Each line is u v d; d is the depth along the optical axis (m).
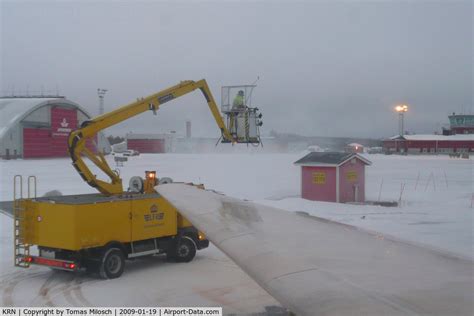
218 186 28.48
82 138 13.05
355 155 23.72
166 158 67.00
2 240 14.25
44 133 65.69
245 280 10.41
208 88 16.16
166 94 15.02
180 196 7.34
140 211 11.28
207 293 9.47
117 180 13.45
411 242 5.11
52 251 10.62
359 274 3.80
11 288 9.85
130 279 10.58
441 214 19.27
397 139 95.12
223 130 16.88
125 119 13.98
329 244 4.89
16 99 71.06
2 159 60.06
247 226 5.61
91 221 10.33
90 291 9.61
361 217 18.53
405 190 28.20
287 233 5.35
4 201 20.92
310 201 23.03
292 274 3.81
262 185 29.31
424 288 3.40
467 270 3.94
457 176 37.66
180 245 12.15
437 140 94.56
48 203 10.48
